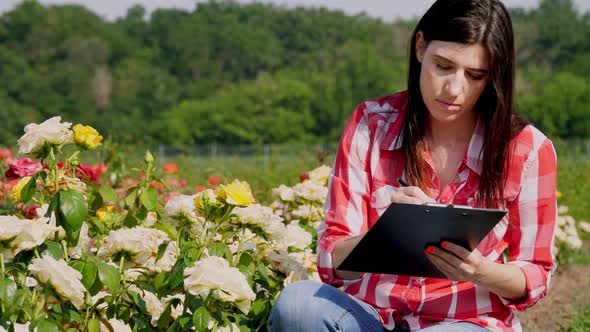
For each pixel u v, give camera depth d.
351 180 3.03
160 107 79.75
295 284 2.93
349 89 78.00
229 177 9.98
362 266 2.76
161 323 3.00
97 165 6.70
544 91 72.50
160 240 3.43
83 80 77.56
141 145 10.06
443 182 2.98
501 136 2.84
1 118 70.31
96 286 2.86
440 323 2.84
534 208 2.88
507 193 2.89
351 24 99.50
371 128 3.05
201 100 84.62
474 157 2.91
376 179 3.01
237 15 101.19
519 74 79.25
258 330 3.20
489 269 2.71
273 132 74.00
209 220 3.15
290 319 2.86
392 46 96.56
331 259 2.94
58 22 85.81
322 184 5.27
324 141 77.25
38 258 2.67
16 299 2.58
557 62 90.94
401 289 2.95
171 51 90.19
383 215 2.52
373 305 2.99
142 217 3.46
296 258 3.65
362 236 2.86
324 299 2.85
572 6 96.38
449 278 2.74
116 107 77.44
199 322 2.75
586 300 6.86
